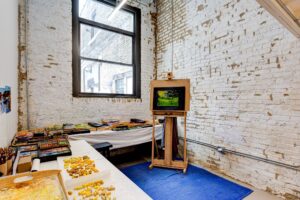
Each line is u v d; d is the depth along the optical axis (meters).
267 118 2.51
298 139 2.21
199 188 2.63
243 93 2.79
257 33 2.60
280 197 2.38
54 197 0.83
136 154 4.28
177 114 3.26
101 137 3.04
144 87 4.56
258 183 2.62
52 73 3.26
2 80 1.77
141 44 4.51
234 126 2.93
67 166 1.44
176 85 3.27
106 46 7.17
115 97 4.11
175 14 4.16
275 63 2.41
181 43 3.98
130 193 1.07
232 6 2.93
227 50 3.02
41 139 2.18
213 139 3.28
